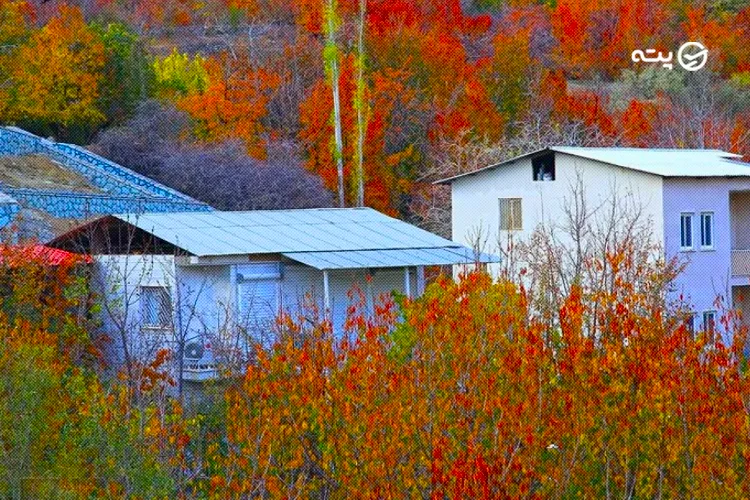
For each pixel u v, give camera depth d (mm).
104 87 85688
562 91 93812
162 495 23625
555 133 84000
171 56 97000
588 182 62969
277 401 26953
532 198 65062
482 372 25812
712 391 25812
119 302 39531
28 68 82000
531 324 28047
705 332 28203
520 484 22594
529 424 23797
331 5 85250
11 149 70875
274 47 103875
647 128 89875
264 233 50906
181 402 30625
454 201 67875
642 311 29422
